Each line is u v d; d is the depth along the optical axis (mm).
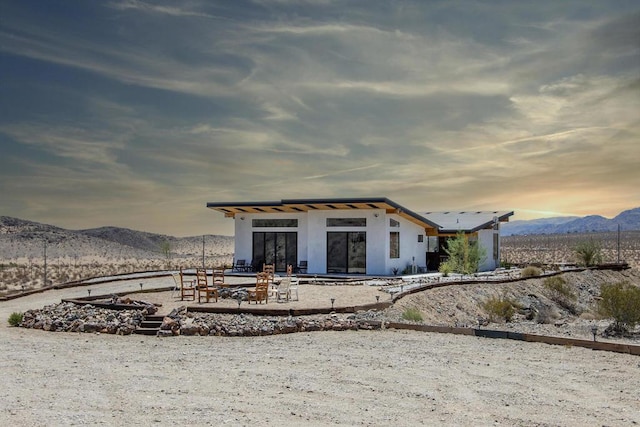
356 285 28297
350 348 14383
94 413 9039
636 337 20547
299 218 36688
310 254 35844
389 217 34969
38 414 8977
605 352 13820
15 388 10594
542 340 15047
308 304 21000
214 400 9781
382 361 12805
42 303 25234
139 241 143750
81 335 16891
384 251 34344
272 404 9547
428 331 16828
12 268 70000
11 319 18828
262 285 21953
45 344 15391
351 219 35125
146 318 18078
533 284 34344
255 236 37781
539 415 9008
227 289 23562
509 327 22484
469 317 25750
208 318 17906
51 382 11039
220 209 37562
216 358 13312
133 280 34125
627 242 146000
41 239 110562
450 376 11430
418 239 38781
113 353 14047
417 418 8844
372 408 9344
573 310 32875
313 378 11289
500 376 11430
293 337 16141
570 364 12523
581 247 46406
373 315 19188
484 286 31156
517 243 157000
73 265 79188
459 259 37062
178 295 24125
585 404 9586
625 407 9438
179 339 16109
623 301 21656
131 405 9484
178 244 154875
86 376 11547
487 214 45406
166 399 9844
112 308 19609
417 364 12492
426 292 26625
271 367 12289
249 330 16516
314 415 8969
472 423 8617
